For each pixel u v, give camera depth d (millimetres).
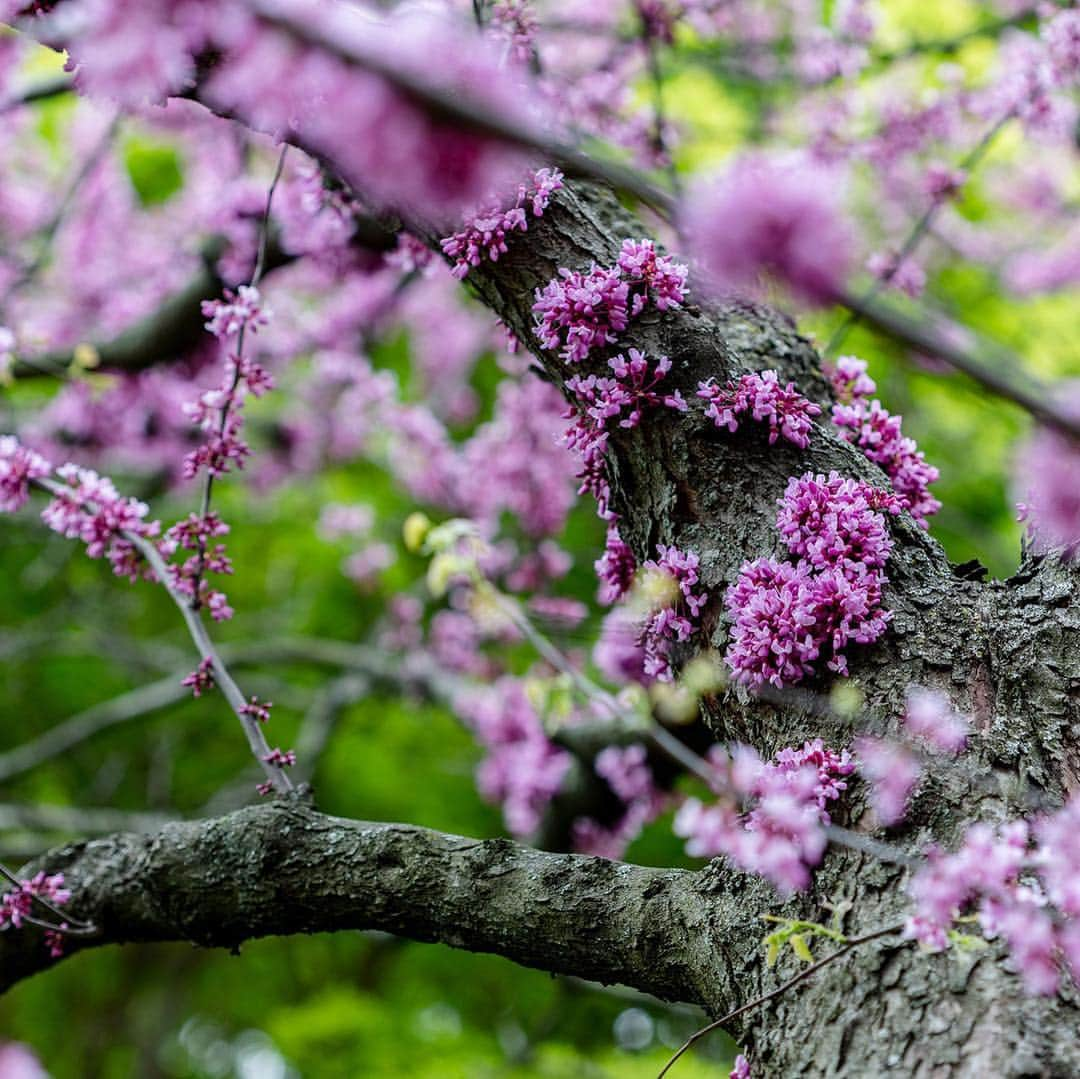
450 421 7133
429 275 2984
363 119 915
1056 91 3939
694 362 2246
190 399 5316
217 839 2406
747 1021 1839
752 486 2188
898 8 5398
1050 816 1785
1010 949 1653
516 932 2125
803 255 818
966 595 2141
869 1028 1668
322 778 6562
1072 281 5828
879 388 5605
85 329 6004
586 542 6336
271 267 4383
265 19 928
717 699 2199
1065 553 2168
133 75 1079
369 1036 5324
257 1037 8367
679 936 2004
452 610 6031
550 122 2717
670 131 4207
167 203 6832
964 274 6137
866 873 1822
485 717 4883
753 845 1625
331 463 6652
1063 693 1973
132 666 6957
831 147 4699
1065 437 893
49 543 6809
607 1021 6277
